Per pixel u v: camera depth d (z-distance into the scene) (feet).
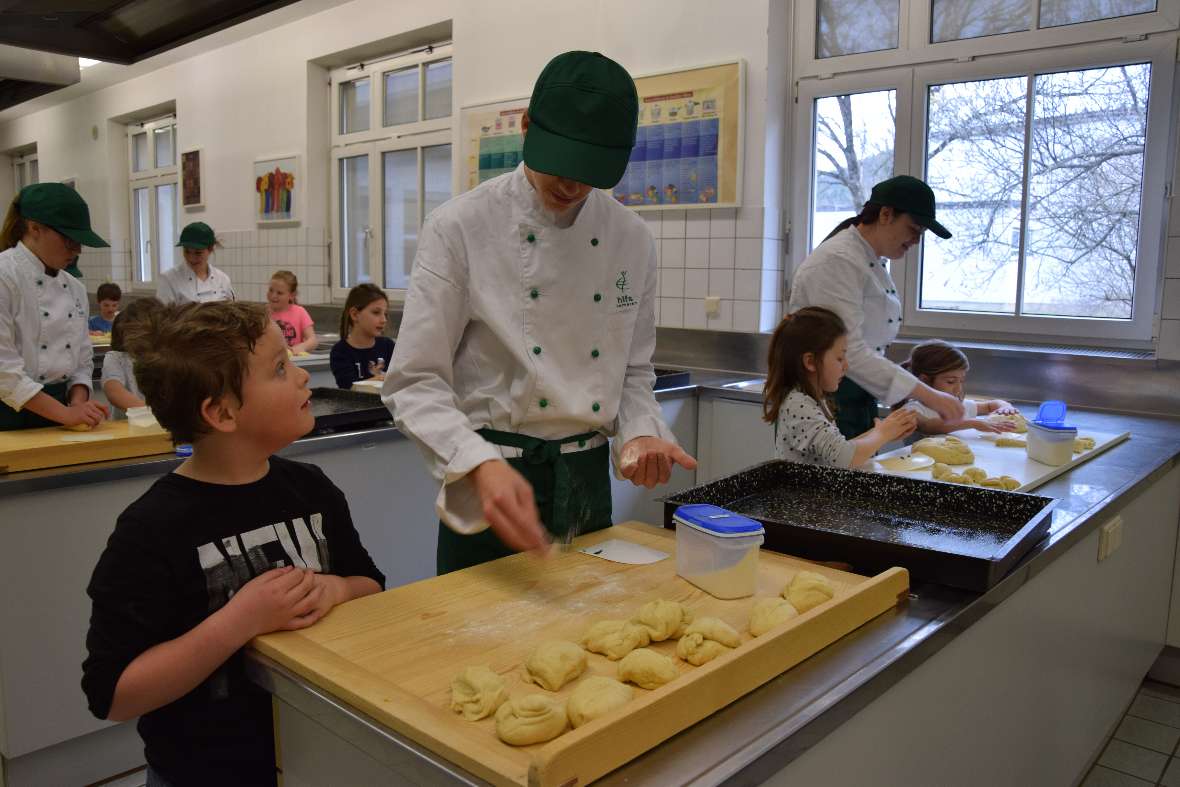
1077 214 9.27
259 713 3.12
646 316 4.47
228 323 3.05
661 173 11.72
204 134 19.80
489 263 3.85
